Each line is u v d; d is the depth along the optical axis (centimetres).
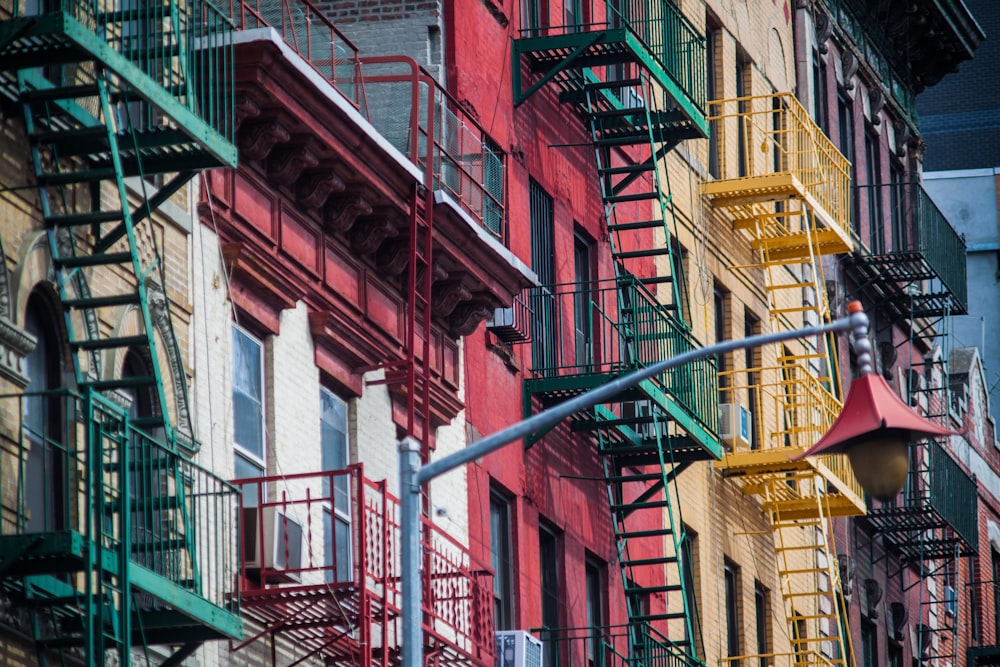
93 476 2648
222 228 3350
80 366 2898
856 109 6831
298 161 3478
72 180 2875
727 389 5312
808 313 6125
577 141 4819
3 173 2822
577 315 4741
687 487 5144
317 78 3391
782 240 5734
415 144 3797
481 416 4203
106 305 2880
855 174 6794
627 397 4528
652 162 4794
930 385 7238
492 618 3650
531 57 4584
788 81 6241
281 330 3516
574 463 4638
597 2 4894
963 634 7406
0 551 2605
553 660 4384
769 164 5956
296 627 3328
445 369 4050
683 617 4603
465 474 4094
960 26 7369
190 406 3203
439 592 3684
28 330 2891
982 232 8944
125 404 2991
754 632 5466
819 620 5884
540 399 4491
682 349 4678
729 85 5706
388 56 3831
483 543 4144
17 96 2844
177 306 3195
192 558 2852
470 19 4319
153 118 3105
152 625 2869
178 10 2984
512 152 4447
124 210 2864
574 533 4588
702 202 5438
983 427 7862
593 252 4838
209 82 3066
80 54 2780
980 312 8906
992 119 9381
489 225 4150
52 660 2789
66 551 2605
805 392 5712
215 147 2948
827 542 5581
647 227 4872
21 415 2780
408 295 3775
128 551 2661
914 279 6644
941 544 6819
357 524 3244
